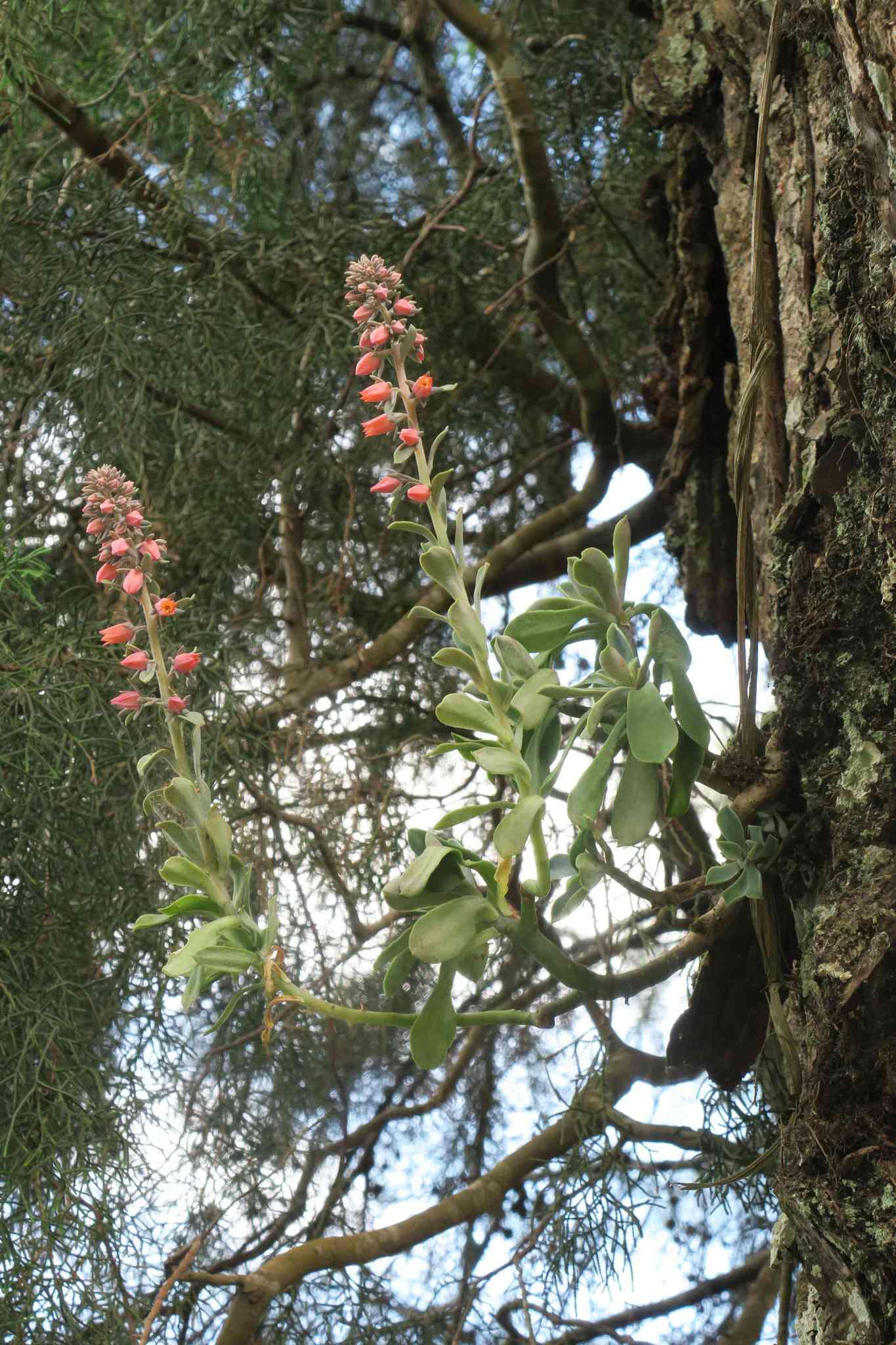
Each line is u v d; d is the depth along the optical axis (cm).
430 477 76
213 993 181
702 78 130
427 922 72
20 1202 131
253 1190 180
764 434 113
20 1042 140
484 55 179
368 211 214
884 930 81
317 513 213
